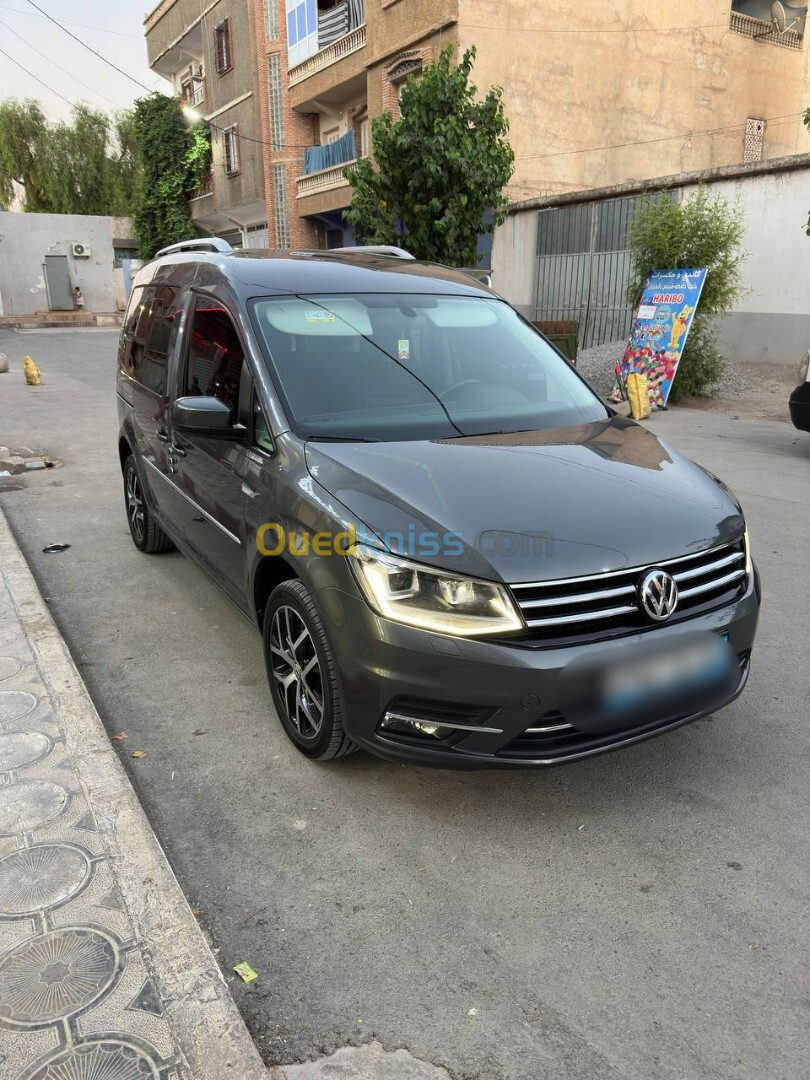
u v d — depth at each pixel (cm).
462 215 1278
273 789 310
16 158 4422
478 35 1798
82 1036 198
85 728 330
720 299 1265
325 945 236
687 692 272
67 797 286
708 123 2261
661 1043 204
